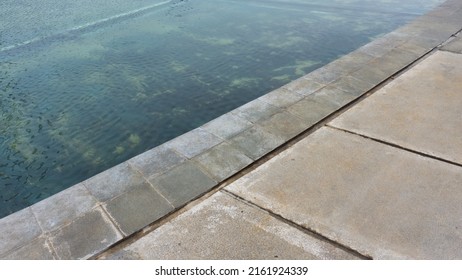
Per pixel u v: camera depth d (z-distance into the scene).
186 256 2.21
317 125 3.45
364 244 2.24
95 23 9.19
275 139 3.21
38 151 4.50
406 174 2.78
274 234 2.33
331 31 7.82
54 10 10.44
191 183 2.74
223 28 8.42
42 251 2.22
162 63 6.76
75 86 6.05
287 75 6.11
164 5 10.57
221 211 2.52
